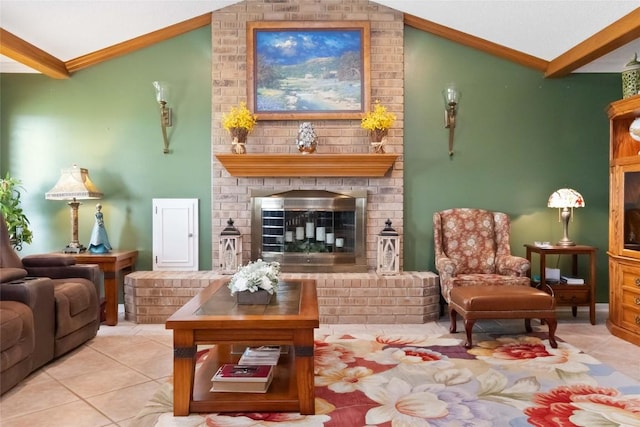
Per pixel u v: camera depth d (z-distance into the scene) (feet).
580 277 15.40
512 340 11.85
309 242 15.19
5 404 8.16
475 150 15.29
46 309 9.94
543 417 7.48
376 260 15.06
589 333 12.55
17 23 12.42
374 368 9.81
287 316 7.61
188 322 7.43
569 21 12.56
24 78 15.12
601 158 15.33
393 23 14.96
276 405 7.63
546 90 15.29
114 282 13.61
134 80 15.23
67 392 8.69
